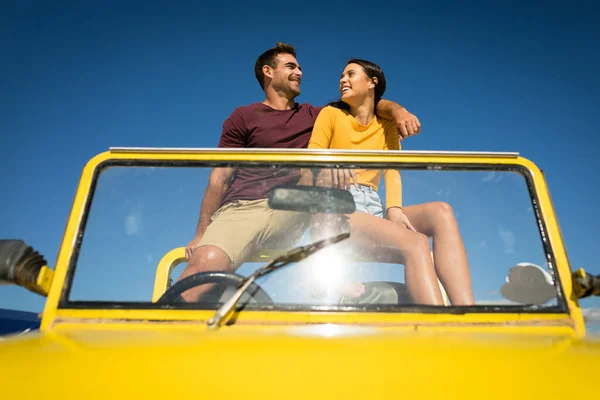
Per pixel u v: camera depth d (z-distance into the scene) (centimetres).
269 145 339
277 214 191
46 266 159
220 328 146
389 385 90
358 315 150
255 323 148
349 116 303
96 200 180
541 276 165
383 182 192
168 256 227
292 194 184
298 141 343
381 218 191
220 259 204
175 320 150
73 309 153
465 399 87
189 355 103
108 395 88
